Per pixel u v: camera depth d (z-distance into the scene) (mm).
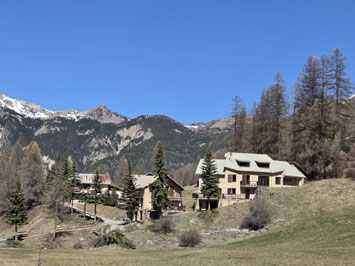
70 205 106750
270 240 50625
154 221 70500
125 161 177375
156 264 38906
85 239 70312
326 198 65188
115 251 54031
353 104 80250
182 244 58844
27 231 86438
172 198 86375
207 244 57719
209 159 75938
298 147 85875
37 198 112188
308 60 83812
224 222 66812
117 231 63062
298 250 41938
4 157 134500
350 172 76750
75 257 45531
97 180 91750
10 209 78000
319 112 78250
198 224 67875
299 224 53969
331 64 79375
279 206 66750
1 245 69125
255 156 88000
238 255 41438
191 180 165500
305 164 86875
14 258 43969
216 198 80250
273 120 94625
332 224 50219
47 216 93625
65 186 89500
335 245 42406
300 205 65188
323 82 79500
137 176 102500
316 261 34438
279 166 85375
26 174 111188
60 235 77375
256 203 67250
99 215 98250
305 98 83000
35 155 118625
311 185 72500
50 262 41531
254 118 104500
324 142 77812
